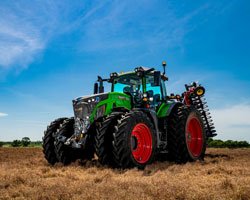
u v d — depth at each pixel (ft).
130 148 18.57
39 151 37.73
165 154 24.90
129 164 18.43
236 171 16.89
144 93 22.34
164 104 24.25
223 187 11.95
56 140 21.54
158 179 14.07
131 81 25.23
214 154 30.50
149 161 20.13
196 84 28.53
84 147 19.90
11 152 35.29
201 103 28.73
